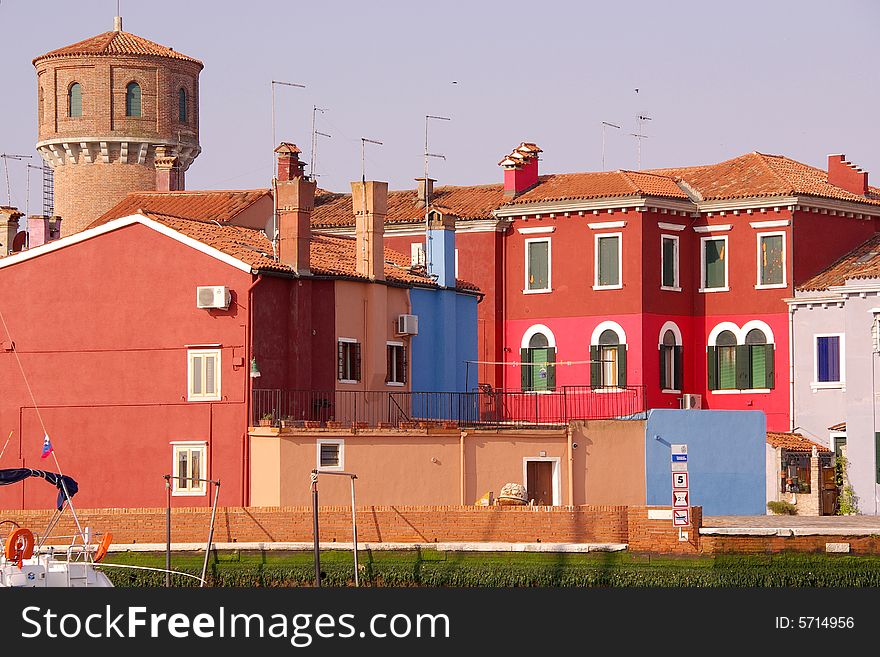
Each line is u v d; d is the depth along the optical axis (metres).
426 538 107.31
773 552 103.31
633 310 154.25
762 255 155.50
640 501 127.06
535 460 122.81
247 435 116.88
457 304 138.38
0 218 177.50
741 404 155.12
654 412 128.25
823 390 150.38
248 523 107.75
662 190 157.00
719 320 157.12
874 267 143.50
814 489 137.38
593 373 155.50
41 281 123.75
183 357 119.50
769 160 162.75
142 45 198.88
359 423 119.12
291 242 121.81
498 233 161.00
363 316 126.88
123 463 120.56
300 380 121.12
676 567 103.12
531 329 159.12
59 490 108.56
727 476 132.00
